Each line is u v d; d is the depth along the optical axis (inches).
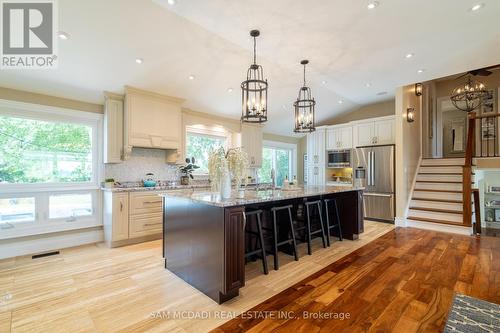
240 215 88.9
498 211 246.8
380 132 229.6
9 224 130.7
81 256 130.5
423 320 73.6
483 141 258.5
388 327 70.5
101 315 77.2
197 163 214.5
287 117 255.0
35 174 140.7
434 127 293.1
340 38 115.6
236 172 106.9
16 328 70.7
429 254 130.7
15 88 132.9
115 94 156.2
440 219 189.2
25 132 138.0
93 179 159.5
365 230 184.1
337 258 126.0
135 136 158.2
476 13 95.8
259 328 70.7
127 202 149.6
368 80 173.2
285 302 84.6
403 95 201.3
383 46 122.8
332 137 265.0
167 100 174.1
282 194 116.9
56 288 94.7
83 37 114.2
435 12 95.3
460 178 212.7
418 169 239.5
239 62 153.7
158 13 108.6
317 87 204.1
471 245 145.7
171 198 110.7
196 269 95.2
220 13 96.8
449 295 88.0
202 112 207.8
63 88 142.4
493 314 76.4
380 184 215.6
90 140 159.5
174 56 137.9
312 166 280.5
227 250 84.0
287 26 105.5
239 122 235.5
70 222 148.8
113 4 101.1
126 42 121.2
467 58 136.4
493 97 251.9
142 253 135.2
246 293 90.7
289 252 135.5
